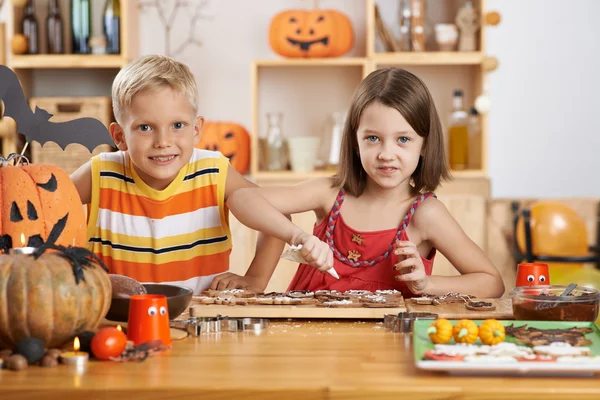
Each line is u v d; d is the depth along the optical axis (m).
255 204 1.54
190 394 0.87
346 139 1.67
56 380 0.90
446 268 3.16
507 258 3.40
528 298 1.20
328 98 3.73
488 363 0.90
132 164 1.66
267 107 3.75
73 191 1.32
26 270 1.01
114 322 1.20
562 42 3.71
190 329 1.13
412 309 1.29
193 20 3.71
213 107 3.74
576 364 0.89
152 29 3.71
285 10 3.62
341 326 1.21
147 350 1.01
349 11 3.70
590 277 2.71
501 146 3.75
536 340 1.01
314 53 3.50
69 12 3.58
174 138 1.49
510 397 0.85
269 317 1.26
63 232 1.28
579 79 3.72
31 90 3.66
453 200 3.31
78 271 1.04
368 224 1.65
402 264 1.43
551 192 3.75
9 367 0.95
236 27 3.71
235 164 3.60
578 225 3.26
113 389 0.87
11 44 3.46
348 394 0.86
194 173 1.69
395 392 0.86
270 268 1.74
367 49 3.49
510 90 3.73
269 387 0.87
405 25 3.54
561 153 3.75
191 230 1.68
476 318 1.23
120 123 1.52
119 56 3.45
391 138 1.54
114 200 1.68
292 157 3.54
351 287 1.62
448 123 3.66
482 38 3.46
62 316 1.01
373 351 1.04
